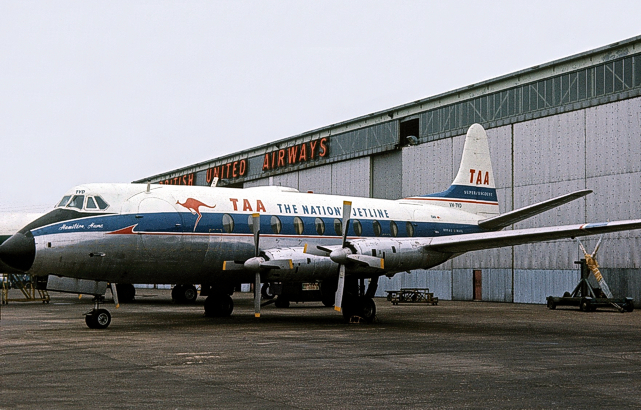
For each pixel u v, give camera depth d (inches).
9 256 626.8
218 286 811.4
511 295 1298.0
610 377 367.9
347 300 754.2
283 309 1077.8
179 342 531.2
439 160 1434.5
